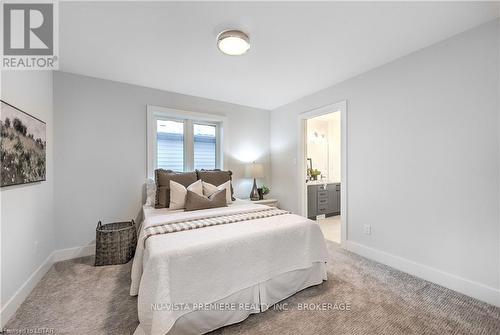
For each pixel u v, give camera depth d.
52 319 1.53
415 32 1.86
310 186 4.46
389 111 2.38
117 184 2.90
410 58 2.20
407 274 2.19
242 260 1.55
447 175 1.95
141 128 3.07
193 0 1.48
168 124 3.47
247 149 4.06
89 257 2.63
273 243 1.72
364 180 2.64
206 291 1.39
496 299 1.67
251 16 1.65
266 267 1.65
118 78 2.81
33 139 1.95
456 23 1.74
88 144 2.72
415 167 2.17
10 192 1.60
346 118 2.83
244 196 4.03
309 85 3.05
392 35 1.90
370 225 2.58
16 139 1.66
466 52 1.83
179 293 1.30
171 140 3.49
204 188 2.91
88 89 2.72
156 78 2.82
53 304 1.70
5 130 1.52
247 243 1.59
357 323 1.50
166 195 2.76
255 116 4.15
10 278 1.58
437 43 2.01
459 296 1.81
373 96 2.53
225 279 1.47
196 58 2.30
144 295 1.27
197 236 1.59
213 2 1.51
